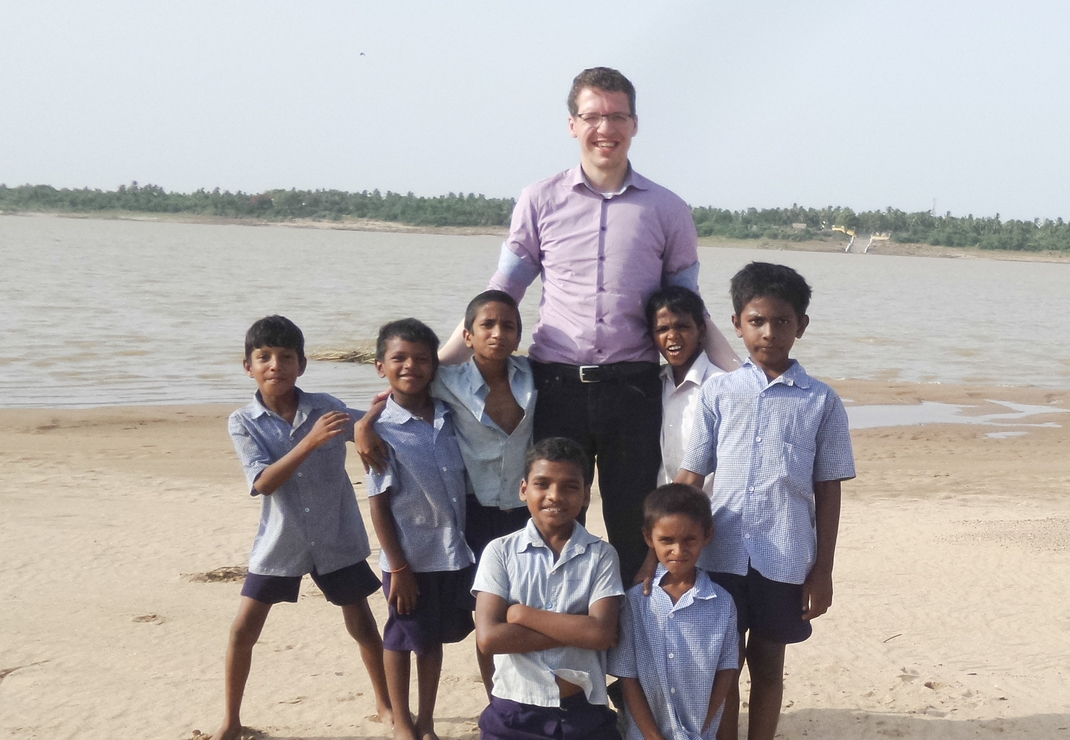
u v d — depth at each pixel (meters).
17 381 18.45
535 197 4.71
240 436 4.39
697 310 4.51
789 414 4.00
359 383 19.17
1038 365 25.73
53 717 4.71
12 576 7.18
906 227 170.25
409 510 4.29
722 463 4.09
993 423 16.73
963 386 21.14
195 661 5.51
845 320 37.22
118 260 59.22
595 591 3.90
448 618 4.36
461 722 4.77
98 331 25.98
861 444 14.64
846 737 4.65
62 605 6.50
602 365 4.57
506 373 4.49
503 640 3.83
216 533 8.74
